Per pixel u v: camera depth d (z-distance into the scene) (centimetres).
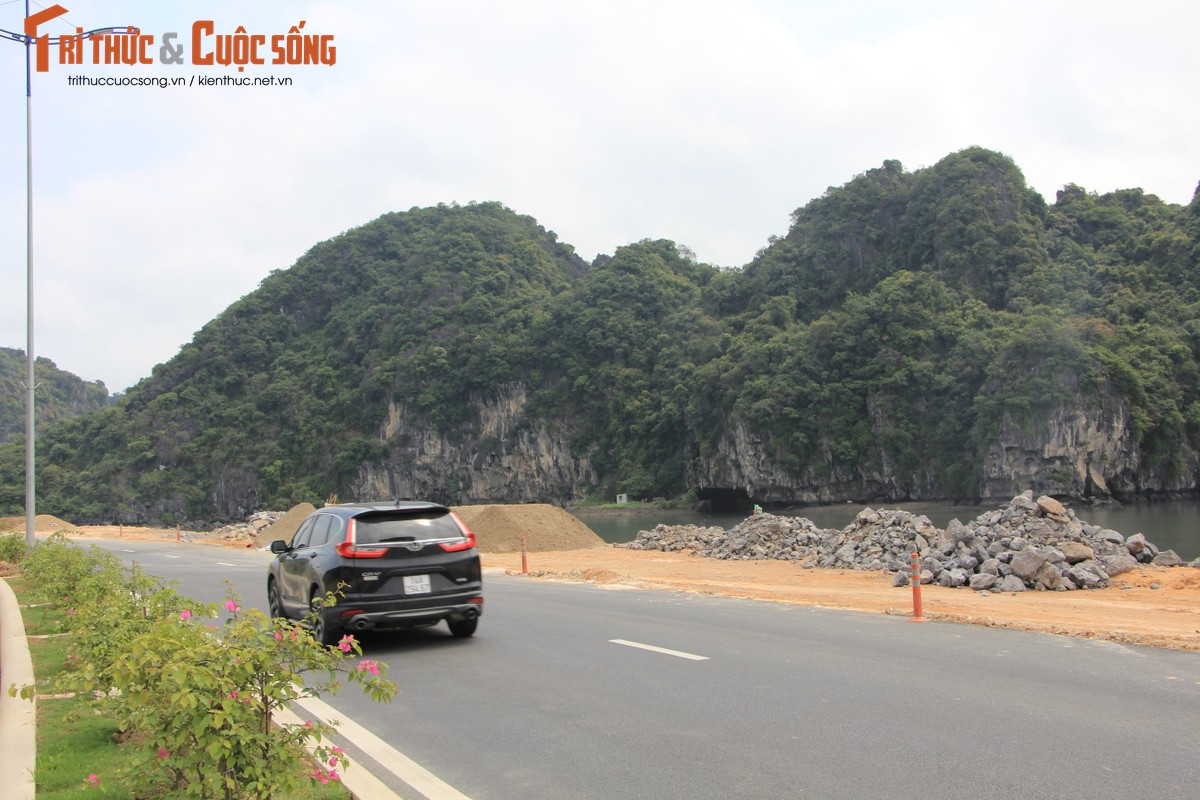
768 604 1385
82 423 13662
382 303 13638
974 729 641
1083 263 9150
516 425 12031
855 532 2184
